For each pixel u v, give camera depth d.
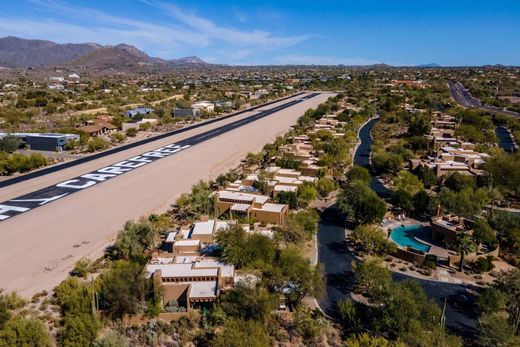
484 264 65.19
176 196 101.56
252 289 52.88
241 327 46.88
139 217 88.25
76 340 46.62
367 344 45.53
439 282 62.91
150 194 102.88
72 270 66.31
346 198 84.75
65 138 154.00
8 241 76.31
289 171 115.06
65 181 112.75
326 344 49.25
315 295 56.62
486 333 47.59
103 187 107.81
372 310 52.44
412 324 47.25
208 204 87.75
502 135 182.25
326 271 66.19
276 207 86.94
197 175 119.19
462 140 161.12
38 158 126.31
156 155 142.00
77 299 52.88
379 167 122.62
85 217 88.06
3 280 63.16
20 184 109.88
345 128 185.25
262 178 102.31
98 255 71.50
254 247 63.25
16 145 146.25
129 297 52.56
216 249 67.81
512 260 70.00
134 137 174.88
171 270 60.47
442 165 117.56
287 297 56.84
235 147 155.38
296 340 49.66
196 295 55.19
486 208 94.19
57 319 53.00
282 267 58.69
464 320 53.78
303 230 76.50
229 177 109.62
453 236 73.06
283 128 196.75
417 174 117.25
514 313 52.25
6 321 49.06
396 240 78.38
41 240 77.00
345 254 72.38
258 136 176.75
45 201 97.19
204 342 49.06
